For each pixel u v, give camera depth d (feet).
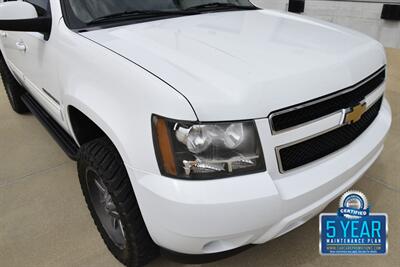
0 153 10.89
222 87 4.54
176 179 4.51
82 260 6.81
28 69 9.20
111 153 5.62
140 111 4.68
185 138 4.37
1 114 13.84
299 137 4.84
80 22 6.98
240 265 6.56
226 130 4.42
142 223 5.49
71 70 6.32
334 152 5.47
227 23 7.16
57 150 10.96
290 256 6.73
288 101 4.66
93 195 6.68
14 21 6.79
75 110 6.88
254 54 5.42
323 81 5.03
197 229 4.50
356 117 5.44
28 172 9.82
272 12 8.67
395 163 9.58
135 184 4.85
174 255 5.17
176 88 4.51
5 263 6.79
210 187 4.42
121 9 7.48
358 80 5.51
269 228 4.82
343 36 6.70
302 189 4.86
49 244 7.23
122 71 5.10
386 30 21.04
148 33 6.40
